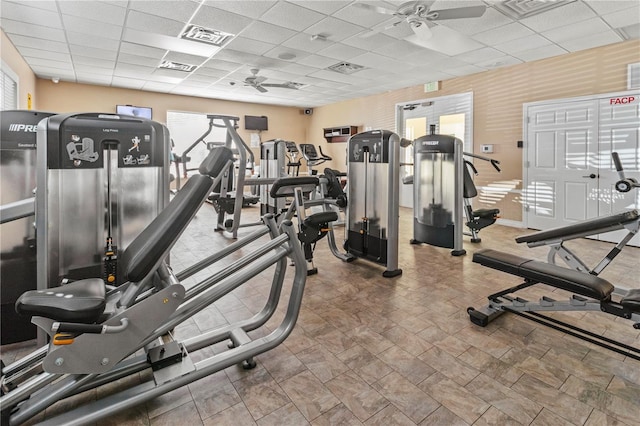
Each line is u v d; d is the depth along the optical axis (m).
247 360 1.90
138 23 4.14
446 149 4.17
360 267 3.74
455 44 4.78
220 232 5.48
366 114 8.74
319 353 2.07
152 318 1.54
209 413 1.59
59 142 1.74
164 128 2.06
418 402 1.65
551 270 2.14
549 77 5.35
